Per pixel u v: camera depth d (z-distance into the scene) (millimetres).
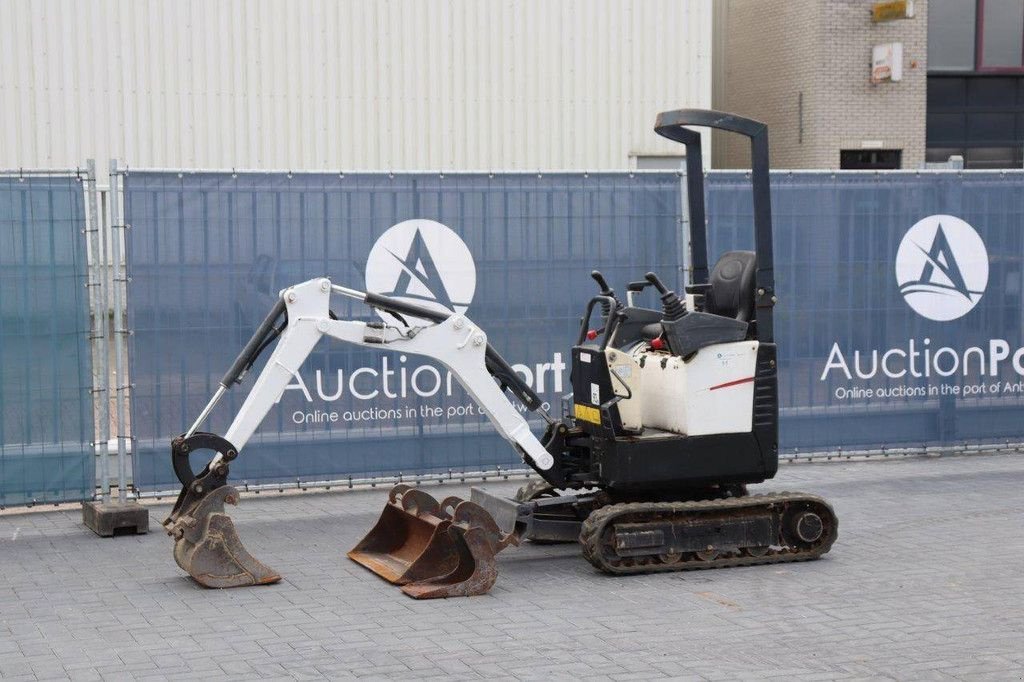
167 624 7387
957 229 12609
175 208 10492
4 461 10031
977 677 6426
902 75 27812
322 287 8516
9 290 10000
